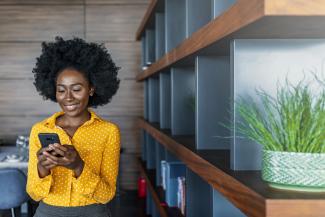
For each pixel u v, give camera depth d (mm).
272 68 1394
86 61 1818
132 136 6078
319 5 963
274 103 1378
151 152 4594
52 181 1669
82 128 1770
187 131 2781
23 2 5891
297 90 1168
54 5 5922
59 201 1701
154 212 4129
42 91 1972
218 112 1938
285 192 1068
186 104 2777
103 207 1769
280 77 1392
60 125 1795
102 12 5969
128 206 5207
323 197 1012
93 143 1766
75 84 1761
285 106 1140
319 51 1388
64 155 1542
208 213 2250
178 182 2896
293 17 1001
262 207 1009
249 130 1333
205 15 2166
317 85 1381
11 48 5906
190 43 1877
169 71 3436
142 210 5023
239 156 1411
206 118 1938
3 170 3346
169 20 2895
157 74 3938
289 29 1196
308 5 964
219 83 1928
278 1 964
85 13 5949
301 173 1064
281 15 973
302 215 977
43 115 5949
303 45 1386
